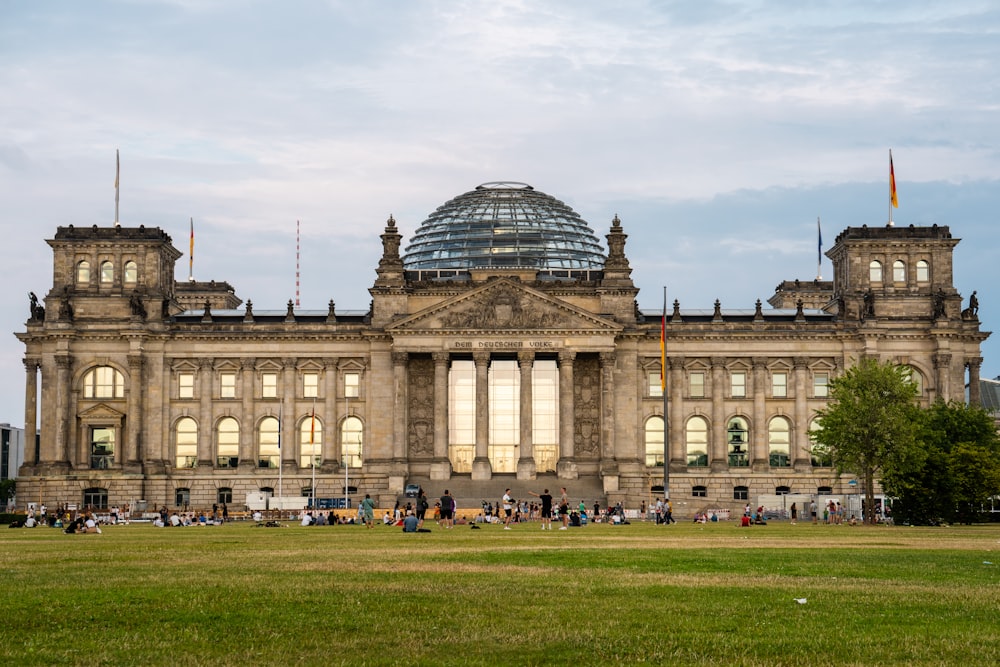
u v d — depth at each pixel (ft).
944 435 581.94
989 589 179.01
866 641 130.21
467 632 134.92
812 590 176.04
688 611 151.53
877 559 242.99
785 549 280.51
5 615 146.72
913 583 188.55
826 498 649.20
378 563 224.74
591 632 135.03
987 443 588.09
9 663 117.70
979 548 289.12
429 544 300.20
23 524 517.96
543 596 165.78
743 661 119.14
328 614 147.84
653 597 165.68
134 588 175.22
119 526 504.84
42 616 146.30
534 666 117.91
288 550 270.46
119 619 144.25
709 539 337.72
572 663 119.03
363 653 123.34
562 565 221.46
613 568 214.90
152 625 140.05
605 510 625.00
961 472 516.73
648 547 286.87
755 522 532.32
